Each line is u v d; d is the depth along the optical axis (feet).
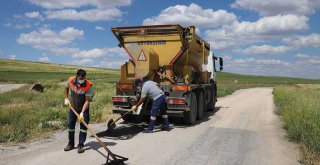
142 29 37.91
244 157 23.00
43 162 20.35
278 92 85.10
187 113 36.47
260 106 60.85
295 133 28.96
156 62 37.58
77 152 23.03
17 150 23.15
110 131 30.60
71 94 23.98
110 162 20.17
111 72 277.23
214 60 56.03
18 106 44.37
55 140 26.68
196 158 22.41
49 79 166.71
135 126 35.53
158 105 32.40
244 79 294.25
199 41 43.39
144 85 32.50
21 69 239.30
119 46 39.14
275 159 22.62
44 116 35.32
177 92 36.14
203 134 31.22
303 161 21.68
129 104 36.17
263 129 34.55
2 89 96.58
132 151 23.88
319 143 23.00
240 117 44.29
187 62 39.60
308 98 48.03
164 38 37.99
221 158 22.58
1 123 32.24
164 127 33.45
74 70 267.18
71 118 23.76
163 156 22.70
